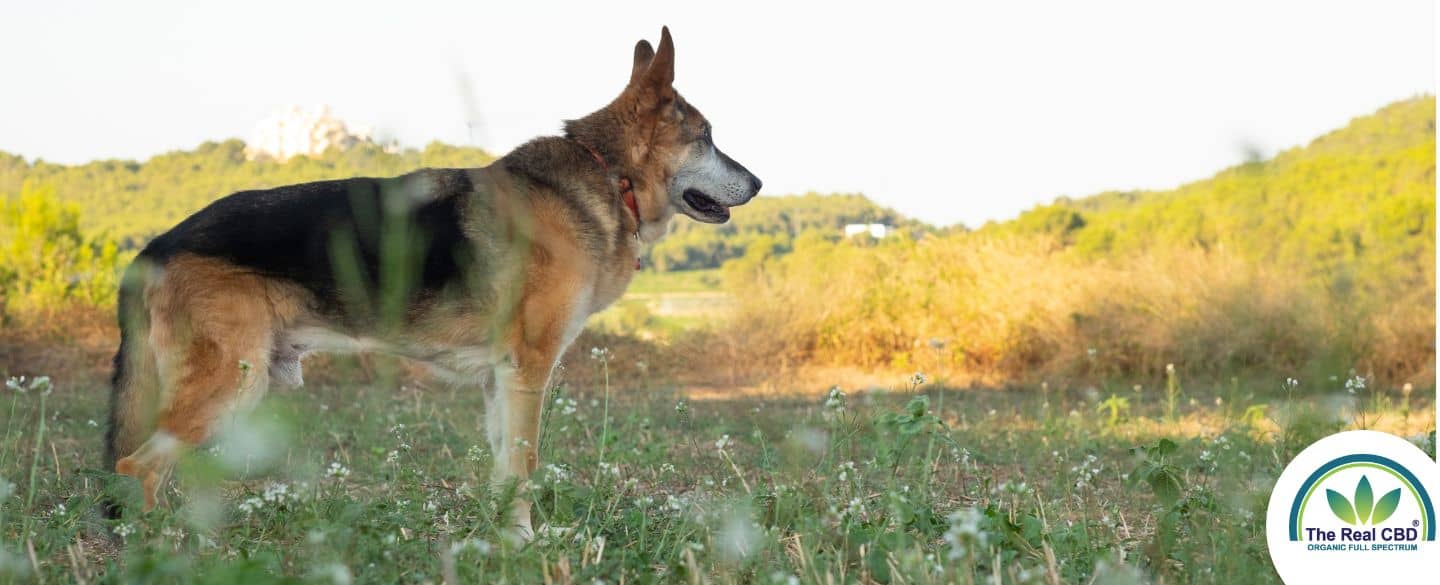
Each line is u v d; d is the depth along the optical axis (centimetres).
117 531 365
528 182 484
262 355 442
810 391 1159
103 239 1501
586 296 489
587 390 1107
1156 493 409
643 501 424
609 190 508
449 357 476
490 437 488
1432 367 1090
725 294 1484
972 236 1520
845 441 452
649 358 1302
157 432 430
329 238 446
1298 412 431
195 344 432
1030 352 1278
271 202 451
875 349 1350
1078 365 1223
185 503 393
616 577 362
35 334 1263
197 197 2517
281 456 484
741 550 360
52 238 1398
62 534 394
